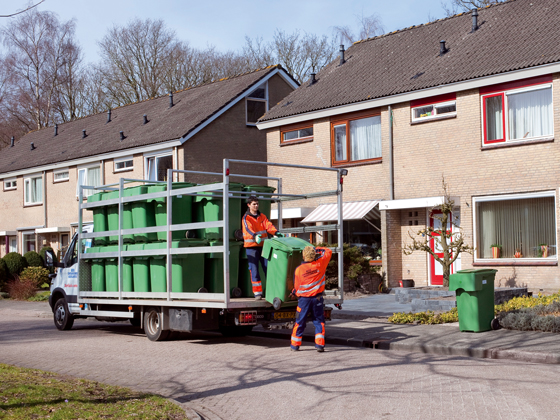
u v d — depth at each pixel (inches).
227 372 325.4
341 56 922.1
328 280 730.8
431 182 717.3
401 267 761.0
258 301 391.2
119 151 1043.3
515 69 636.1
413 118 739.4
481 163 674.8
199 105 1043.9
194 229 411.8
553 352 332.8
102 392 267.6
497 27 747.4
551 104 627.2
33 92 1734.7
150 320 447.5
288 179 876.0
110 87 1716.3
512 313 427.8
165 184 446.0
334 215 769.6
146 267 436.5
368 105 770.2
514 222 657.0
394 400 252.1
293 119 855.1
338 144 821.9
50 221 1231.5
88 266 499.5
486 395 253.8
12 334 518.3
